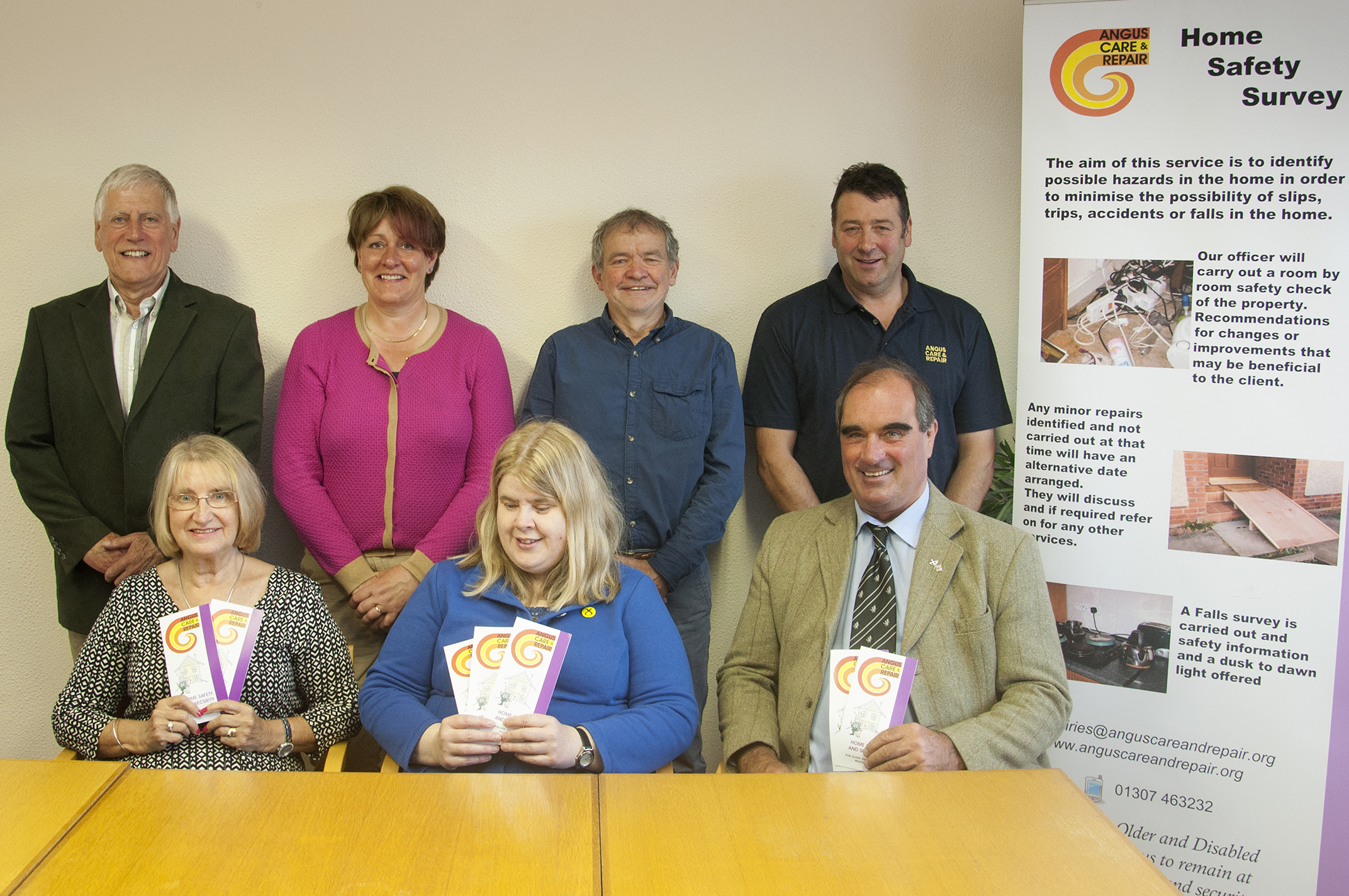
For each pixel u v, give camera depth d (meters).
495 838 1.53
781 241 3.36
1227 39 2.67
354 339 2.96
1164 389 2.74
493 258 3.33
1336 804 2.63
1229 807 2.71
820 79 3.32
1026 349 2.86
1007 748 1.99
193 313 2.91
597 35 3.29
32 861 1.44
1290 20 2.63
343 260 3.29
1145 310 2.76
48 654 3.29
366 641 2.92
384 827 1.56
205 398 2.87
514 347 3.37
